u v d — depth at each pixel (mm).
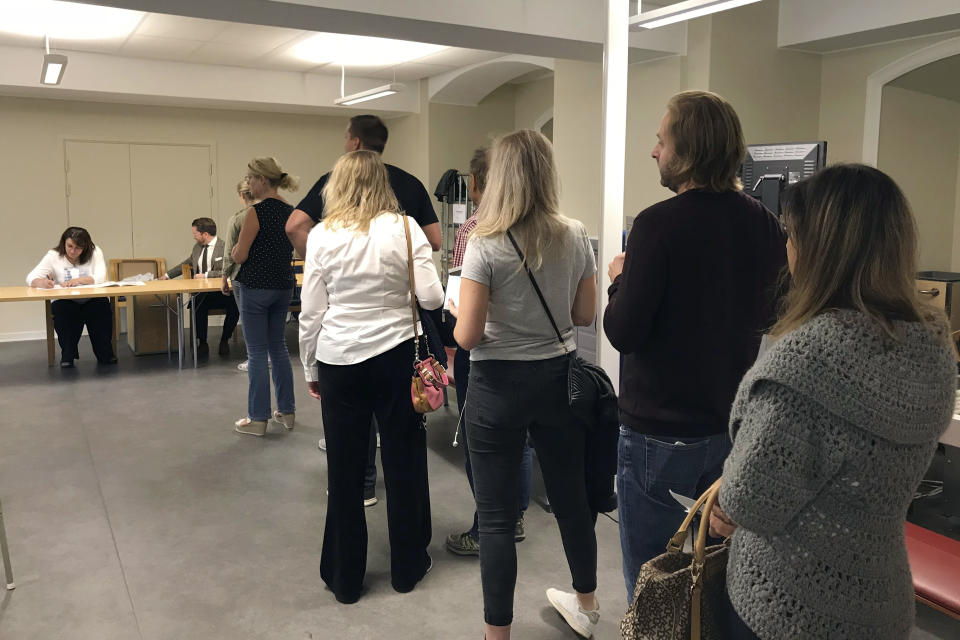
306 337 2494
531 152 1915
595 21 5055
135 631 2357
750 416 982
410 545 2572
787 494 945
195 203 9281
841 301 973
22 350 7387
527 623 2391
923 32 4984
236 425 4500
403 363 2422
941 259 6223
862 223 953
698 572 1144
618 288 1748
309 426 4605
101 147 8688
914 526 2422
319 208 3178
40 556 2867
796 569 974
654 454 1699
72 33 6672
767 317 1668
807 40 5355
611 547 2924
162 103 8656
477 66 7957
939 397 944
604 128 3078
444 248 8492
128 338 7352
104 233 8820
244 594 2588
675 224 1584
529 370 1958
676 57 5422
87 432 4473
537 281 1931
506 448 2004
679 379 1651
